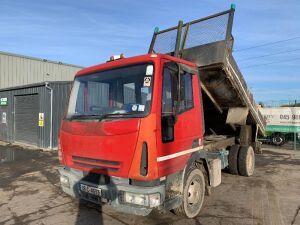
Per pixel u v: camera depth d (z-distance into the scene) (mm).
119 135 4223
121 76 4711
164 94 4391
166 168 4332
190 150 5004
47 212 5648
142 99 4320
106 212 5602
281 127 18203
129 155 4117
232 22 6191
